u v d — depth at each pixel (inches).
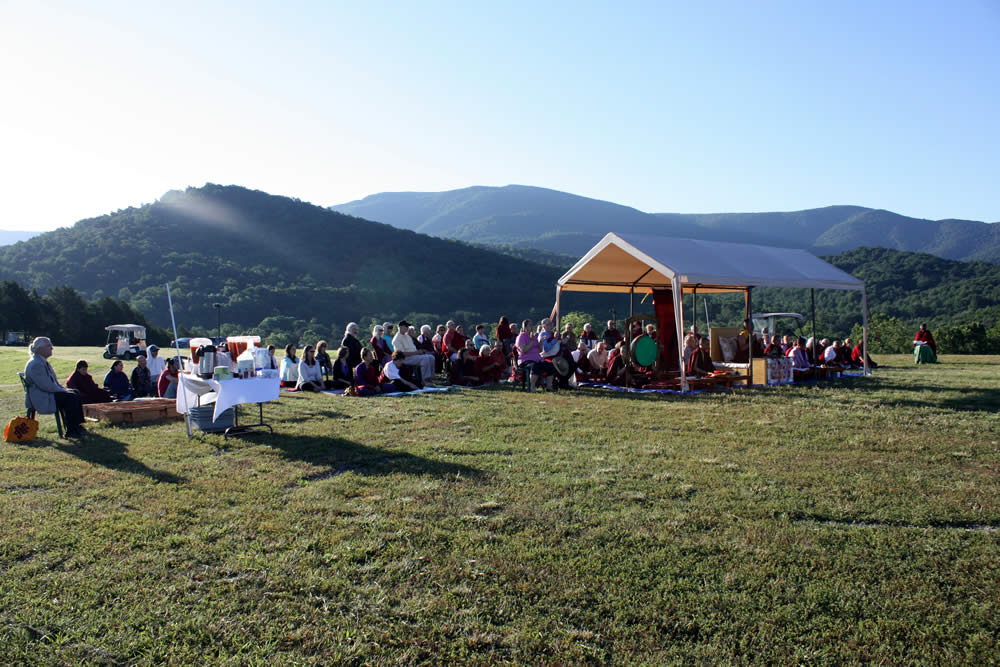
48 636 129.0
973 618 134.0
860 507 200.7
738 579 151.3
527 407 416.5
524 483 228.8
